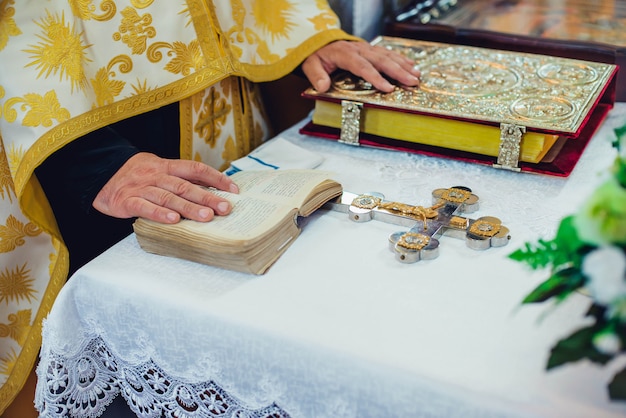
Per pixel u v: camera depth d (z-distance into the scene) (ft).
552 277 2.43
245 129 4.39
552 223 3.11
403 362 2.38
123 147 3.45
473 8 5.17
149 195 3.08
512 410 2.22
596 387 2.19
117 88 3.58
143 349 2.89
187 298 2.76
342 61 4.09
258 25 4.23
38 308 3.71
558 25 4.75
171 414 2.95
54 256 3.68
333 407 2.51
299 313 2.64
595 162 3.59
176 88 3.75
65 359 2.97
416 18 4.96
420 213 3.13
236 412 2.75
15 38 3.34
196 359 2.76
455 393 2.29
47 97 3.33
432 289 2.72
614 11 5.02
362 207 3.21
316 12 4.33
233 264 2.86
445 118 3.59
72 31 3.40
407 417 2.38
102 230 4.26
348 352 2.45
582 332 2.21
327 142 3.98
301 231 3.15
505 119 3.46
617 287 2.12
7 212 3.56
